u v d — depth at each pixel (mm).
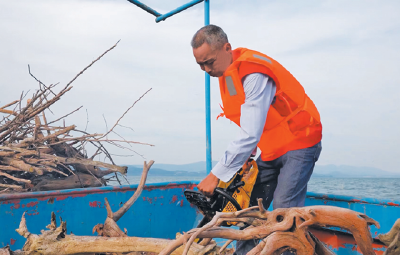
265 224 1127
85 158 4859
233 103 1845
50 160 4258
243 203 1874
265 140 2018
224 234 1117
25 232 1450
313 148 1922
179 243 1111
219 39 1771
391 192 48531
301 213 1092
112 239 1414
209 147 3564
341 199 2240
